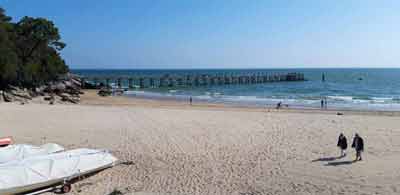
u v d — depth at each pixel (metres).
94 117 29.73
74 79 77.62
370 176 14.34
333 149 19.02
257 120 29.16
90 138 21.50
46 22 63.78
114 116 30.55
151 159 16.91
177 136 22.27
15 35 60.28
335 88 83.25
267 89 80.44
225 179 14.05
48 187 13.05
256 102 50.50
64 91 61.53
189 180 13.92
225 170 15.23
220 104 47.66
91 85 77.00
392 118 31.05
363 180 13.85
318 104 47.84
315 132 23.84
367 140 21.34
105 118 29.28
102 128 24.78
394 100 53.38
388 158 17.17
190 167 15.65
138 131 23.80
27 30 62.47
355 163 16.30
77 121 27.50
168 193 12.52
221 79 100.06
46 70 62.81
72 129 24.27
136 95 63.44
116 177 14.29
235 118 30.23
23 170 12.71
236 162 16.45
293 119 29.89
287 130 24.56
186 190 12.82
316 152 18.36
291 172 14.95
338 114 34.91
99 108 36.59
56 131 23.50
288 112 36.91
